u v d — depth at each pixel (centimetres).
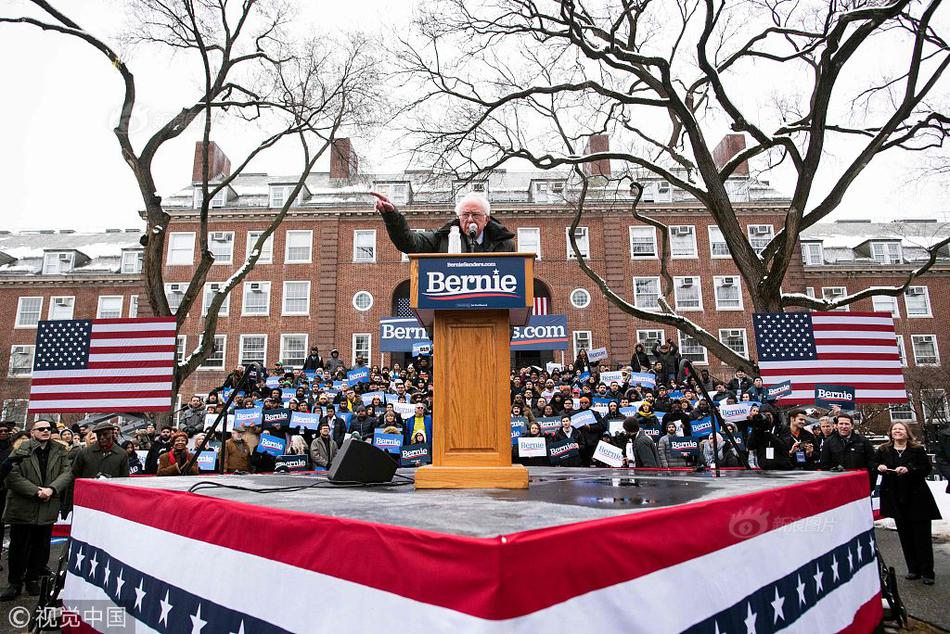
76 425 1268
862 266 3575
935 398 3177
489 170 1523
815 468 877
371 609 188
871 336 1029
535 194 3278
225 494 305
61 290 3603
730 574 246
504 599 155
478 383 351
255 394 1385
